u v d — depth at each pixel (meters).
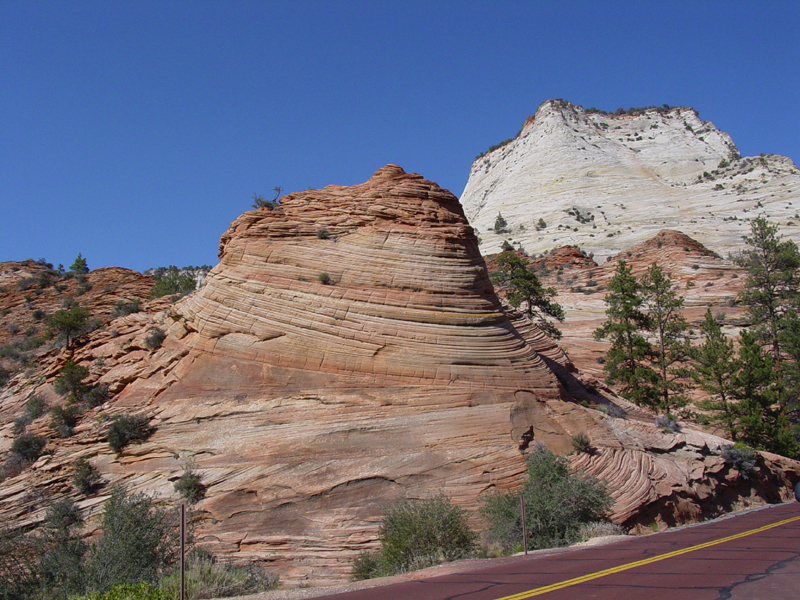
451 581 12.04
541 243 162.38
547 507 19.16
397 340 25.42
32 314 62.91
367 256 27.77
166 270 85.44
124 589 13.39
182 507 11.45
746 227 136.62
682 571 11.19
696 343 57.75
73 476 23.61
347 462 22.06
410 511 18.23
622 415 30.31
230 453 22.95
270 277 27.95
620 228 159.12
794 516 21.33
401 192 29.94
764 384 41.62
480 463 22.12
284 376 25.17
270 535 20.19
